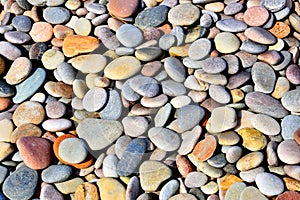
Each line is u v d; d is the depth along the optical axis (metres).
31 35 1.02
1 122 0.94
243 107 0.94
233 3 1.02
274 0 1.01
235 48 0.98
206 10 1.02
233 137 0.90
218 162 0.89
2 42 1.00
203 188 0.89
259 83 0.95
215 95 0.94
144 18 1.02
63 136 0.93
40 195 0.89
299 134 0.89
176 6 1.02
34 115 0.94
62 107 0.95
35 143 0.91
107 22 1.03
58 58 1.00
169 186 0.88
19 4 1.05
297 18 1.00
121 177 0.90
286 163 0.88
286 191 0.86
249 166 0.88
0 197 0.89
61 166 0.90
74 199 0.88
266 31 0.99
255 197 0.86
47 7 1.04
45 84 0.97
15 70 0.97
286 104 0.93
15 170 0.91
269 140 0.91
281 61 0.97
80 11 1.04
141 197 0.88
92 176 0.91
